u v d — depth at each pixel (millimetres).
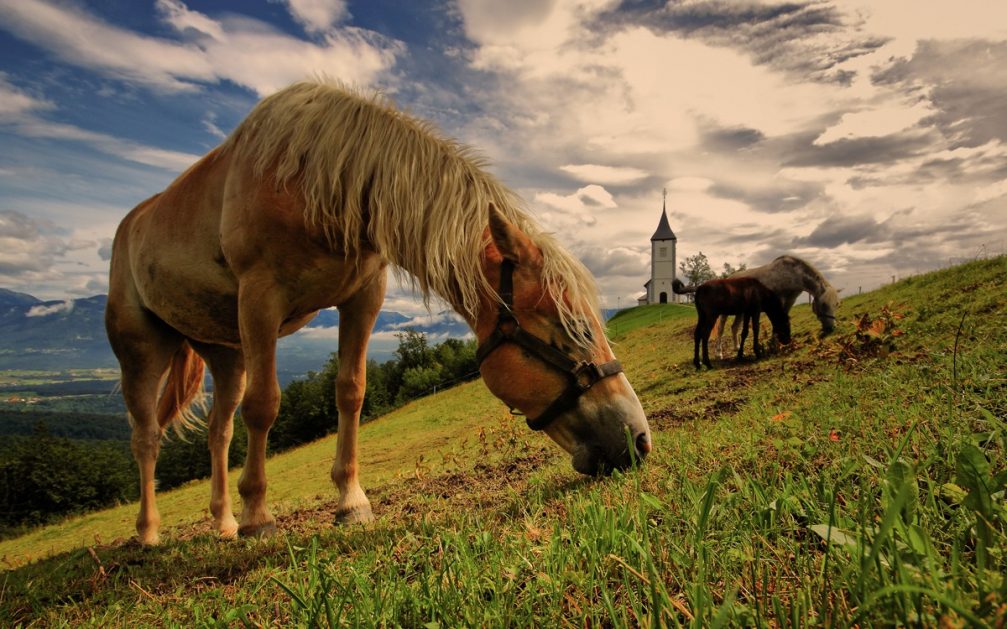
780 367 8430
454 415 19875
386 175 2926
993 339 4535
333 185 2971
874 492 1576
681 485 2154
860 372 4586
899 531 1066
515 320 2607
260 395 3188
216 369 4527
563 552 1491
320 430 50656
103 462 38375
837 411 3230
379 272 3631
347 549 2562
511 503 2857
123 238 4496
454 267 2674
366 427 24594
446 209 2797
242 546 3102
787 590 1207
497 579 1463
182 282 3775
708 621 1040
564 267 2605
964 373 3070
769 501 1626
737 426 3666
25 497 34781
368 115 3107
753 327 10789
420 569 1840
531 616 1281
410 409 29312
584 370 2549
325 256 3191
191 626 1816
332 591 1629
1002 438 1727
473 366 51562
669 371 11867
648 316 35500
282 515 4680
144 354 4406
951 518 1308
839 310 12070
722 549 1421
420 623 1336
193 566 2865
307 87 3357
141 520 4227
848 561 1166
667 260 96438
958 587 919
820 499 1597
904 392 3199
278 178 3076
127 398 4387
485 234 2744
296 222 3082
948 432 1881
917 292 10383
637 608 1151
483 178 2953
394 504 4043
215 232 3492
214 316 3887
